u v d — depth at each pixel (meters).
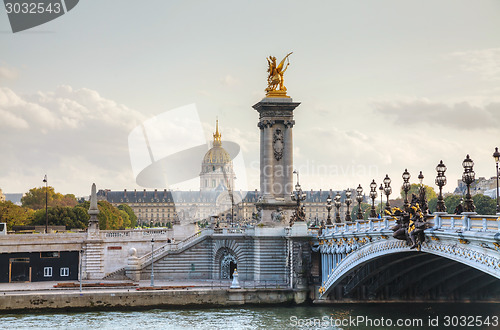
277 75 141.75
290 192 139.00
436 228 71.94
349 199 114.25
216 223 149.50
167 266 140.75
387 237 88.88
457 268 100.50
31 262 139.00
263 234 133.75
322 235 120.50
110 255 144.75
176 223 157.25
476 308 107.38
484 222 62.91
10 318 109.06
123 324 104.25
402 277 114.12
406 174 84.06
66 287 125.31
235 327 101.81
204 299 121.19
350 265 104.56
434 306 110.94
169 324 104.50
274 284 130.12
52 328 100.81
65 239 141.38
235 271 124.38
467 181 66.25
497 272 61.16
